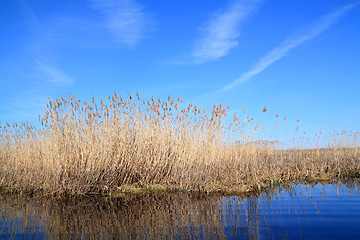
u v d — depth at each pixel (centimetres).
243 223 496
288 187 898
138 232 464
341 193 771
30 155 967
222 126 1000
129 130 941
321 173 1119
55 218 556
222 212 583
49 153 841
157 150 953
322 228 454
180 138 982
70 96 866
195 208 630
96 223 519
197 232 455
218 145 988
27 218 558
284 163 1228
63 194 785
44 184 834
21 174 912
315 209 586
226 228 470
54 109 845
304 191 817
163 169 945
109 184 835
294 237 413
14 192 843
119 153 875
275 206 624
